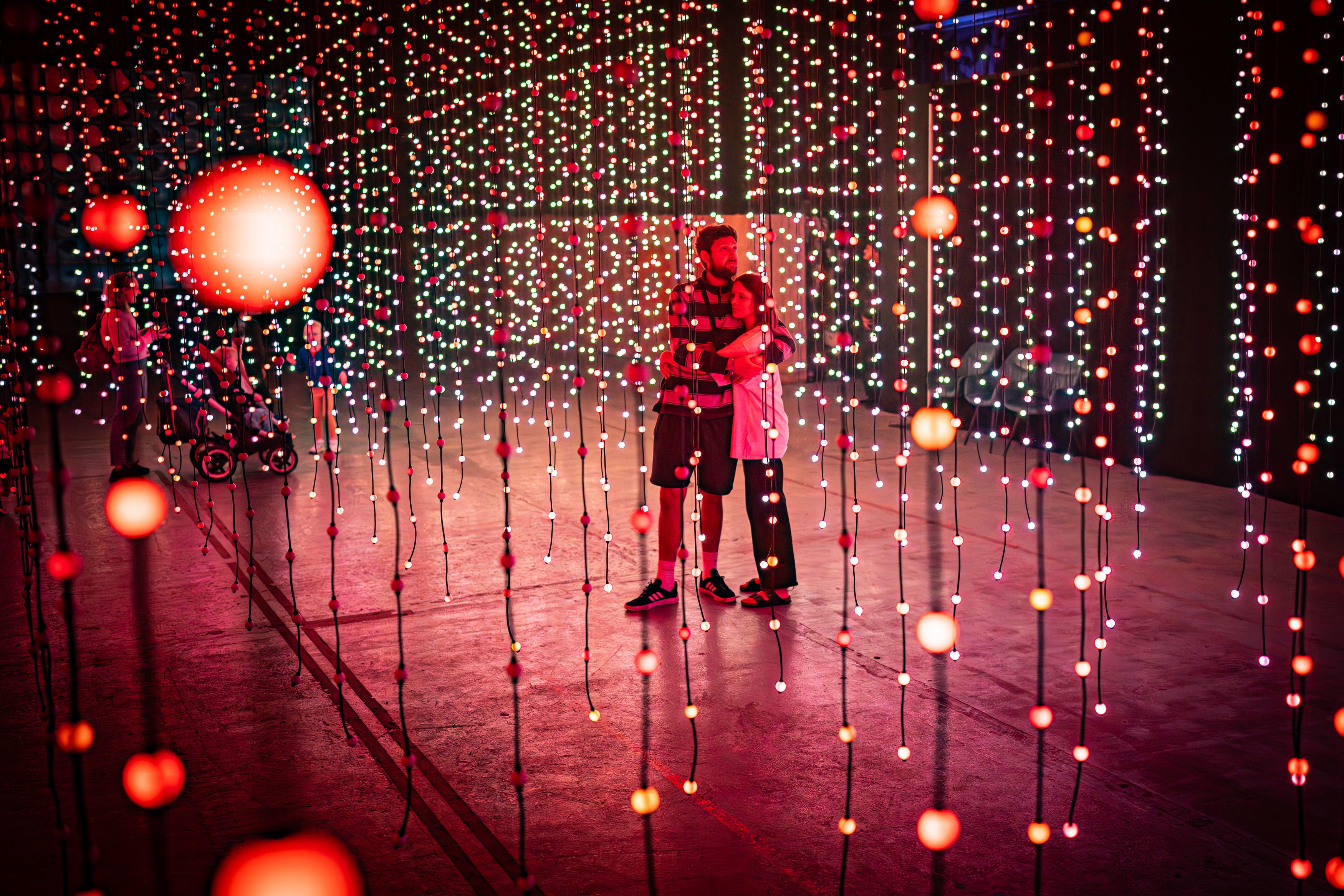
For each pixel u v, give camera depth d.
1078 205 8.38
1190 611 4.97
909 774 3.49
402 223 15.95
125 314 7.86
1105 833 3.11
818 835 3.14
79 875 2.95
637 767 3.59
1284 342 6.96
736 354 4.94
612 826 3.22
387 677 4.40
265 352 13.79
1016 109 8.78
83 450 9.63
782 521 5.16
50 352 1.53
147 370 12.23
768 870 2.97
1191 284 7.59
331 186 14.29
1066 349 8.64
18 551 6.26
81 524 6.97
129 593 5.55
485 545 6.44
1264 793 3.32
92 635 4.91
